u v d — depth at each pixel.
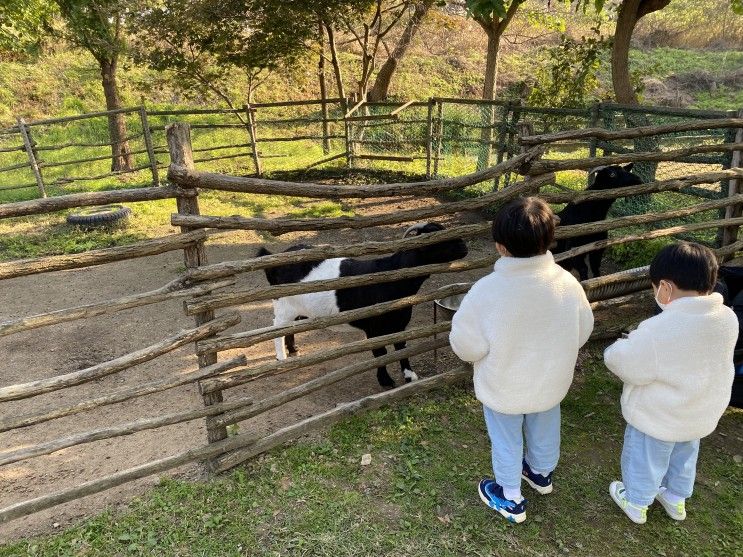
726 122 4.23
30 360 4.57
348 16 11.88
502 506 2.59
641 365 2.17
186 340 2.77
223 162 12.34
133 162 12.22
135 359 2.67
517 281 2.18
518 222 2.12
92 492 2.68
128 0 10.47
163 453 3.25
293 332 3.07
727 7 21.17
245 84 15.99
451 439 3.22
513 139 8.64
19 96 14.00
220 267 2.76
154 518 2.67
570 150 12.27
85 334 5.01
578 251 3.82
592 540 2.53
